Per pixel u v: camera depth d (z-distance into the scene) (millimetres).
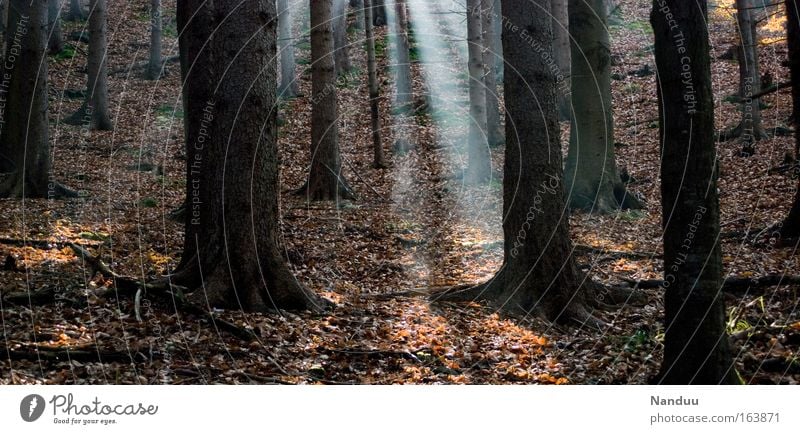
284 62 26172
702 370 5824
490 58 20500
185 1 12445
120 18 33156
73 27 31953
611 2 33188
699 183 5523
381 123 22938
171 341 7133
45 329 6941
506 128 9609
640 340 7910
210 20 10164
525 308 9211
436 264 11914
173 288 8078
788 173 15539
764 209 13773
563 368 7398
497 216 15438
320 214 15352
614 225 14094
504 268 9617
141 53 29375
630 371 7141
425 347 7766
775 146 17594
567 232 9453
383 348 7660
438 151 20625
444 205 16266
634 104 23328
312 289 9891
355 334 8086
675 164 5539
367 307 9242
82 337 6910
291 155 21016
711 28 30406
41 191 14570
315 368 6977
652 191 16500
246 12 8664
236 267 8555
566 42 21266
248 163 8648
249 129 8695
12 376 5973
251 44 8688
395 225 14586
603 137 15203
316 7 16594
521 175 9422
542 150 9344
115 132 21719
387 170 19578
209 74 9906
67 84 26141
